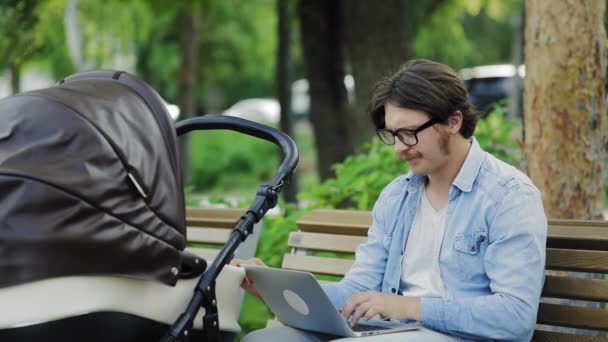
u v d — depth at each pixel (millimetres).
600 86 3814
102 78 2791
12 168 2277
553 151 3811
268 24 22406
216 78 23750
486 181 2857
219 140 22438
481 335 2719
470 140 2994
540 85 3842
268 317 4473
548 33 3801
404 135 2863
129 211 2404
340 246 3531
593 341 2885
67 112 2400
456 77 2877
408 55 7523
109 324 2443
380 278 3193
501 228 2771
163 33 20797
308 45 8297
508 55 23641
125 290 2457
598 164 3822
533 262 2725
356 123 7555
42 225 2242
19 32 8406
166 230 2506
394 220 3139
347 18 7570
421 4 11055
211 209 4051
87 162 2340
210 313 2693
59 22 10969
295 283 2748
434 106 2805
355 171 4695
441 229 2938
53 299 2293
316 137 8391
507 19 21922
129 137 2473
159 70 23219
